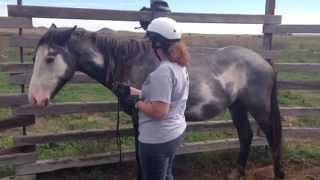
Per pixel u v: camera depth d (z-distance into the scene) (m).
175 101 3.37
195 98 4.94
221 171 6.08
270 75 5.46
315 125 8.43
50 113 5.30
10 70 5.07
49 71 4.45
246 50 5.53
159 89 3.23
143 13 5.43
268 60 6.23
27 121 5.23
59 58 4.48
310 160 6.48
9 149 5.27
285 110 6.44
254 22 6.05
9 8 4.85
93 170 5.77
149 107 3.24
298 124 8.45
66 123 8.12
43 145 6.41
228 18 5.88
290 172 6.10
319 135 6.64
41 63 4.44
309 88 6.41
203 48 5.77
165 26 3.26
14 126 5.17
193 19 5.70
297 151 6.69
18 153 5.27
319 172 6.11
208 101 5.02
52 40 4.48
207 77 5.04
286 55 18.67
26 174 5.32
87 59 4.65
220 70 5.18
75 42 4.61
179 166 6.10
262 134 6.54
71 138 5.46
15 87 11.91
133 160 5.86
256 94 5.36
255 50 6.17
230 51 5.40
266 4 6.16
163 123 3.36
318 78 14.30
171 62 3.33
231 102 5.31
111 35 4.81
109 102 5.56
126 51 4.71
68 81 4.88
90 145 6.22
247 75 5.34
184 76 3.41
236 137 7.24
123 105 4.62
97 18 5.25
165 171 3.50
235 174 5.88
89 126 7.94
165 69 3.25
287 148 6.75
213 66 5.16
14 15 4.88
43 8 4.98
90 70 4.73
